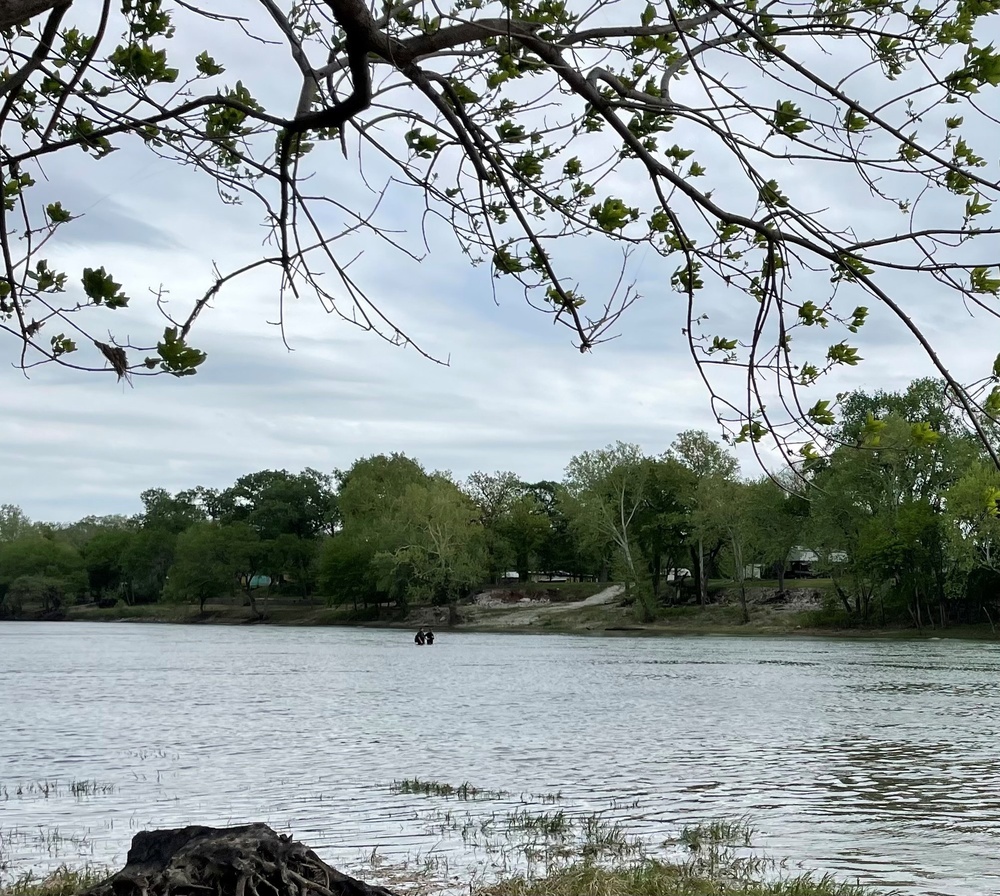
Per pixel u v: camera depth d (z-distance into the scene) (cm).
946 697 3809
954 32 438
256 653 7575
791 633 9225
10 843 1522
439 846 1459
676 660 6156
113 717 3406
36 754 2525
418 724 3108
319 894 754
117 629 13375
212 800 1858
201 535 15088
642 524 10419
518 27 477
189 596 15425
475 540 11731
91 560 17562
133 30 495
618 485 10119
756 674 5016
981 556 7750
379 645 8662
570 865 1330
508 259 548
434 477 12738
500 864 1344
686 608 10712
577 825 1605
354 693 4272
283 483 15900
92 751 2577
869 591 9075
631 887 1161
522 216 511
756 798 1844
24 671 5784
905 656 6344
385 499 12925
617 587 12450
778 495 8488
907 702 3631
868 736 2727
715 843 1475
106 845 1499
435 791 1925
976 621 8831
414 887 1220
